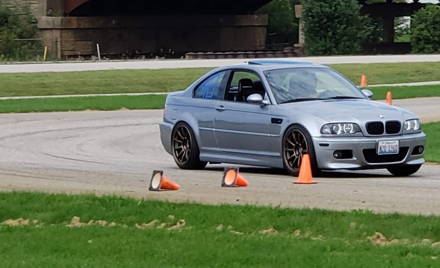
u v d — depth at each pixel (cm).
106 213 1279
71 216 1287
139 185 1619
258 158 1772
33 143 2555
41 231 1187
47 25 8200
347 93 1803
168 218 1241
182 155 1920
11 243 1113
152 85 5109
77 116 3509
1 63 6675
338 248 1037
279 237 1098
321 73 1847
